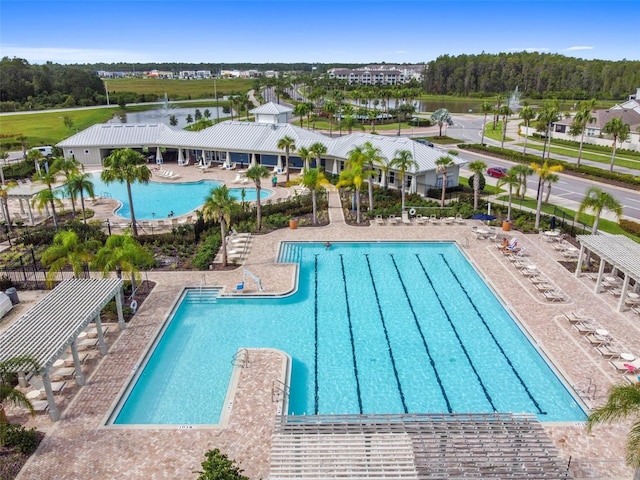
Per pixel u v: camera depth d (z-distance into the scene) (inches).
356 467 629.0
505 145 3752.5
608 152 3410.4
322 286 1369.3
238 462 716.0
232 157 2893.7
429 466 636.1
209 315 1203.2
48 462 717.3
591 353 995.3
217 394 911.0
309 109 4015.8
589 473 698.8
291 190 2378.2
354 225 1839.3
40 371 751.7
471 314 1215.6
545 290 1270.9
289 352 1056.8
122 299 1219.9
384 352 1058.7
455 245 1648.6
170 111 6289.4
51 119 4879.4
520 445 676.1
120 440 762.8
